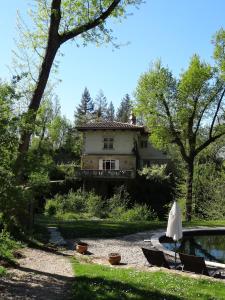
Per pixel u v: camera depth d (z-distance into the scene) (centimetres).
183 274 1324
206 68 3638
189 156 3831
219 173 3962
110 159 5512
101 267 1409
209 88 3691
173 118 3784
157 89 3731
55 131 3972
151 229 2578
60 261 1484
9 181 955
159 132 3809
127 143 5503
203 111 3759
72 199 4194
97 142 5566
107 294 937
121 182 5094
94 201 4109
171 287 1077
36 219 3134
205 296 997
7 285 1015
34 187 1073
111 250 1875
